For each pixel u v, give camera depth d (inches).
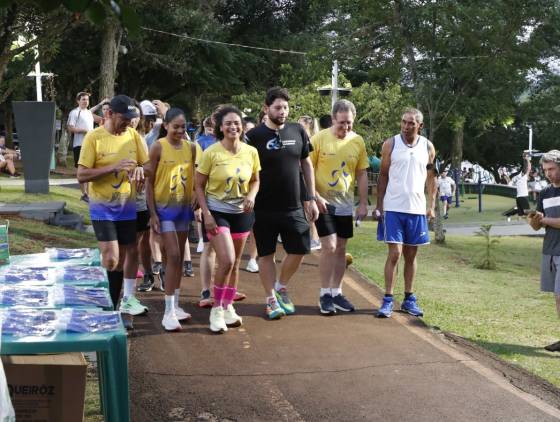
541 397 208.5
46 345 140.1
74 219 465.1
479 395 203.6
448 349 244.1
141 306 267.6
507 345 277.0
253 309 283.0
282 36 1510.8
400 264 438.9
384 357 231.9
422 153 276.4
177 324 250.4
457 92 619.2
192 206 256.2
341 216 278.1
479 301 357.7
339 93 648.4
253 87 1421.0
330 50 629.3
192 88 1412.4
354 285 334.0
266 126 257.0
